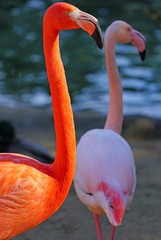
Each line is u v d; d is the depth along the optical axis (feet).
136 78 62.64
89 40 77.92
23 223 19.36
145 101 56.90
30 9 94.79
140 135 47.14
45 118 50.49
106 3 95.55
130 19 86.58
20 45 76.84
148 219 29.99
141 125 47.78
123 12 90.63
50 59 19.58
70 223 29.66
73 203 32.24
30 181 19.07
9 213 18.93
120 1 96.63
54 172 19.81
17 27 85.05
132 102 56.65
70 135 19.75
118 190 21.90
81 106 56.13
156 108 55.06
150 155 41.27
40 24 86.58
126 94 58.65
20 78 64.90
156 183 34.91
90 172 23.49
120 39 28.17
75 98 58.44
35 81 64.18
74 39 78.07
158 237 27.86
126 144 24.71
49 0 99.86
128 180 23.21
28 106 56.34
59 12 19.06
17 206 18.97
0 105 53.31
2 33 82.12
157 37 77.92
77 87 61.77
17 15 91.61
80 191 24.35
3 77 65.21
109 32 28.25
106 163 23.26
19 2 98.94
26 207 19.11
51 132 48.14
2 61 70.54
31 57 72.13
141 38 28.02
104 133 24.90
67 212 30.99
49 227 29.22
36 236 28.17
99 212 24.26
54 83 19.62
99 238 24.64
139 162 39.32
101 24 84.23
